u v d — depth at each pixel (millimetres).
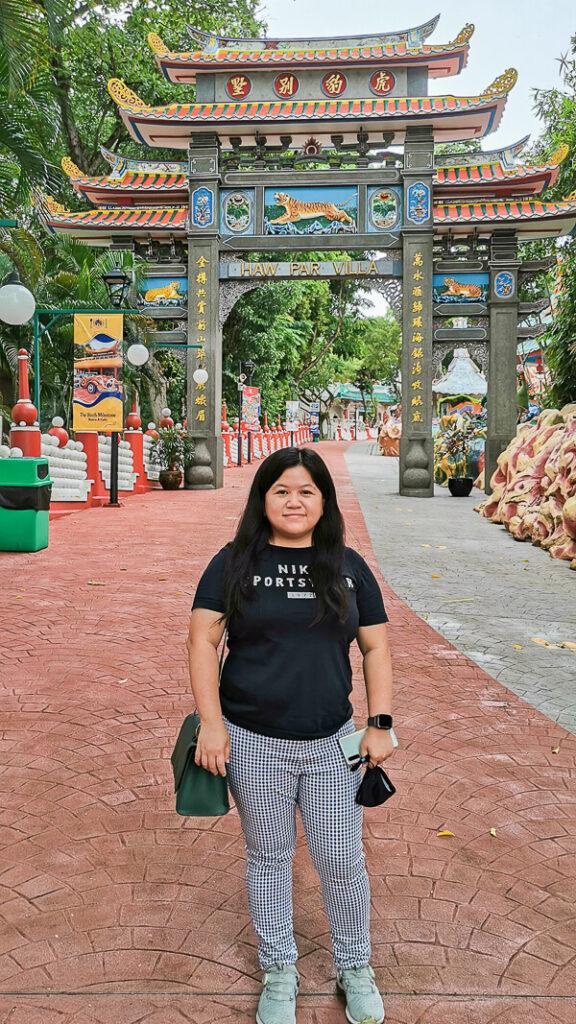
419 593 7535
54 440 12578
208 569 2059
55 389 19141
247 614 1963
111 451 13906
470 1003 2166
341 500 16094
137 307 17672
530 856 2930
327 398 62812
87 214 17453
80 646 5430
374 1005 2068
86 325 13086
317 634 1983
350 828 2057
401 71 16484
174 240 17734
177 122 16406
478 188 17109
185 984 2225
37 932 2436
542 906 2623
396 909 2592
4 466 8992
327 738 2031
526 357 24875
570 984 2246
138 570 8133
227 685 2047
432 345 17250
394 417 39188
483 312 17234
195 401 17625
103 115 25547
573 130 16219
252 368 28625
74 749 3783
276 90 16781
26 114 12898
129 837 3016
